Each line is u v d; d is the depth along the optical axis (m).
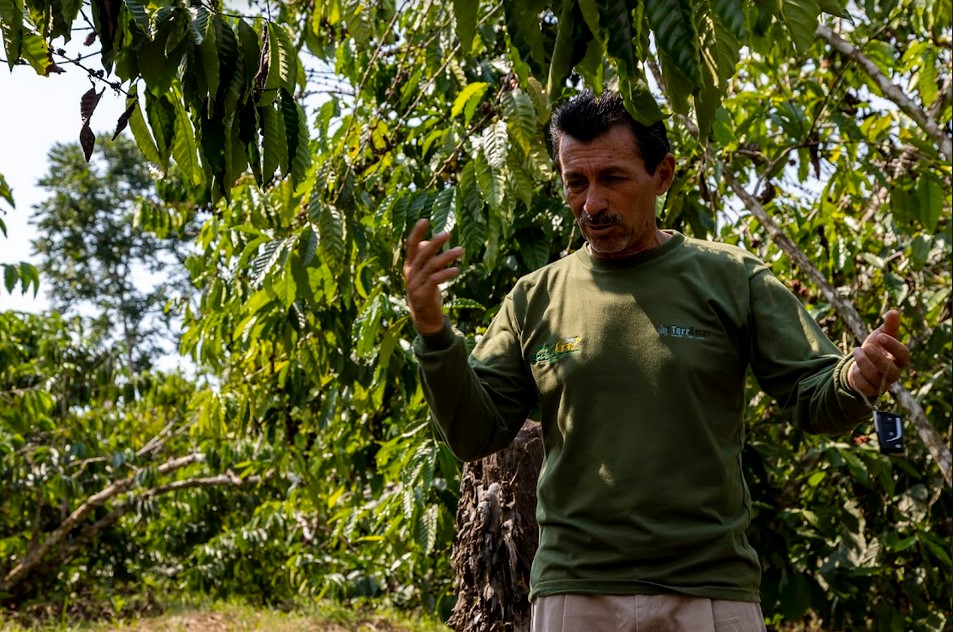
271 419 5.88
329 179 3.88
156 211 6.60
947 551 5.07
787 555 4.91
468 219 3.65
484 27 4.25
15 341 9.50
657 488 1.86
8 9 2.04
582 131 1.95
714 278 1.98
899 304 4.99
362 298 4.41
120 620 9.11
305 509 7.45
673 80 1.55
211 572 9.66
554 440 2.01
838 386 1.74
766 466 5.11
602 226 1.95
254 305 4.21
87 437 9.84
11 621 8.60
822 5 1.64
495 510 3.23
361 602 8.82
